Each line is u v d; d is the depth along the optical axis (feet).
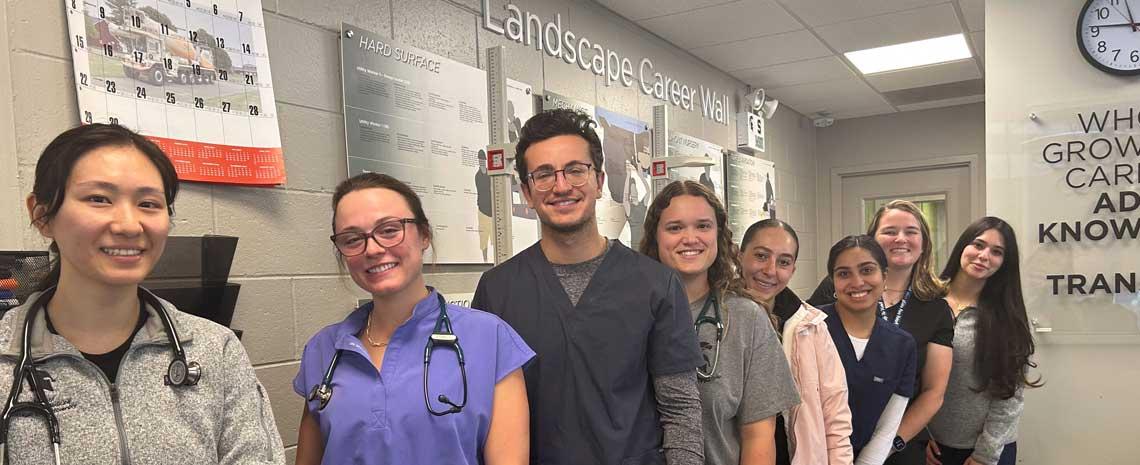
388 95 7.54
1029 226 9.04
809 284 19.02
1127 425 8.55
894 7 11.25
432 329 4.04
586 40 10.87
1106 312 8.63
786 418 5.68
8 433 2.65
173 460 2.92
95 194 2.84
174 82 5.60
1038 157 9.00
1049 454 8.98
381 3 7.59
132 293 3.08
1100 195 8.65
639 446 4.37
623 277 4.57
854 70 14.85
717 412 5.00
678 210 5.21
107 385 2.89
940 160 18.06
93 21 5.11
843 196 19.57
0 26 4.71
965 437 7.54
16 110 4.79
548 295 4.55
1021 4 9.14
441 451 3.75
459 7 8.60
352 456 3.76
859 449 6.44
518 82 9.36
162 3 5.55
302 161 6.73
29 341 2.80
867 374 6.34
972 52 13.58
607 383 4.33
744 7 11.26
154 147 3.06
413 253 4.00
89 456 2.75
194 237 4.99
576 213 4.48
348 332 4.12
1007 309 7.34
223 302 5.27
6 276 3.65
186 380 3.07
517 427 4.03
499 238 6.87
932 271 7.40
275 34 6.51
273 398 6.44
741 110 15.65
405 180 7.70
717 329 5.15
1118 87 8.59
